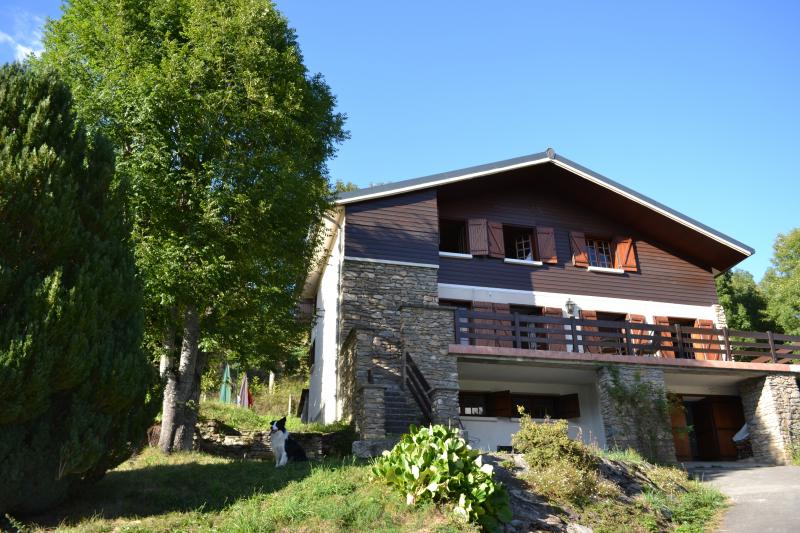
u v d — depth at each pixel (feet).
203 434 47.09
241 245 39.96
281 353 46.91
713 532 31.19
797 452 56.34
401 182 58.08
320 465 31.99
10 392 21.72
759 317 106.83
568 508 30.04
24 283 23.43
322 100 49.85
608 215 67.87
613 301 64.08
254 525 23.93
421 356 50.80
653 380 55.31
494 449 52.60
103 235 27.14
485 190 64.64
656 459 52.37
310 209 47.57
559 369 55.67
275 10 46.03
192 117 39.68
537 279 62.54
